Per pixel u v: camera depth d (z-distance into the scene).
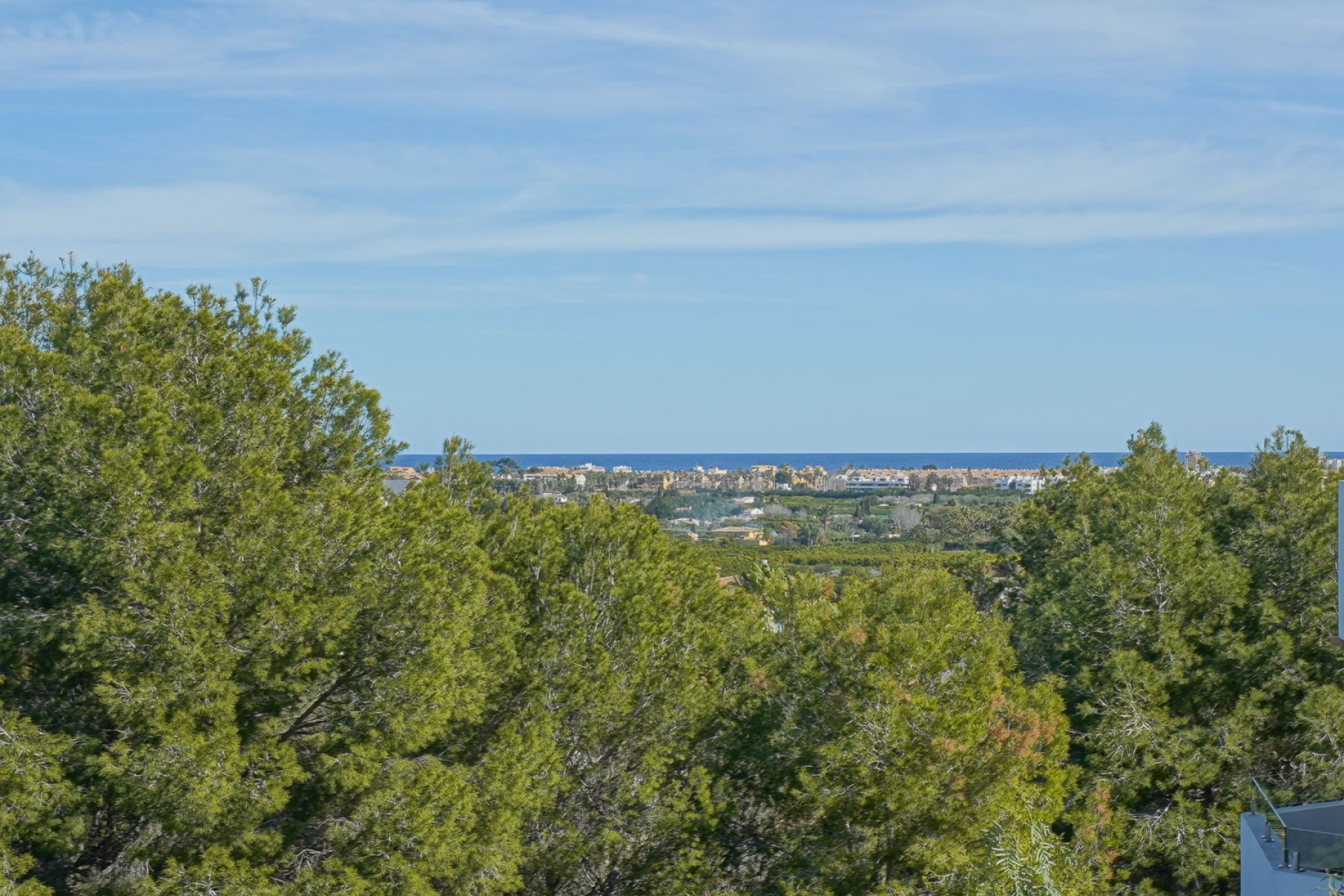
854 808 19.84
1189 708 25.52
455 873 17.03
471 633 18.70
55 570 15.78
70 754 15.03
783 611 22.41
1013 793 19.28
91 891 15.42
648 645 21.62
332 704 17.72
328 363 19.59
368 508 18.30
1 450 15.18
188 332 17.97
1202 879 23.89
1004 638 24.44
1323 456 29.94
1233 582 25.58
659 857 21.19
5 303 17.58
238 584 16.09
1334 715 23.03
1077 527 30.70
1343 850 16.73
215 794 14.65
